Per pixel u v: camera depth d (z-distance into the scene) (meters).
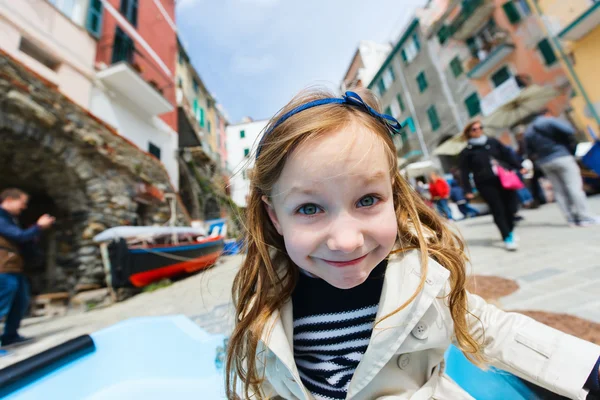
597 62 9.27
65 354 1.58
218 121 25.81
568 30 9.29
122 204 7.57
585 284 2.12
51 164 6.36
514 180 3.42
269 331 0.86
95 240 6.02
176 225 9.66
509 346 0.82
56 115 6.19
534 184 7.58
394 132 0.91
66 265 6.54
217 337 1.92
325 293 0.91
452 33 14.17
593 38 9.24
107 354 1.75
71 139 6.54
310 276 0.95
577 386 0.69
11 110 5.47
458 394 0.86
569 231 3.92
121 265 5.64
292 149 0.71
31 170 6.37
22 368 1.40
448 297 0.86
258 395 0.97
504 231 3.51
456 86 15.05
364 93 1.04
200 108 20.72
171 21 14.34
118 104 9.38
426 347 0.81
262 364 0.94
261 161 0.83
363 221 0.68
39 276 6.54
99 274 6.52
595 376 0.68
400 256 0.88
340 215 0.67
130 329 1.91
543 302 1.94
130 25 10.72
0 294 2.98
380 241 0.70
